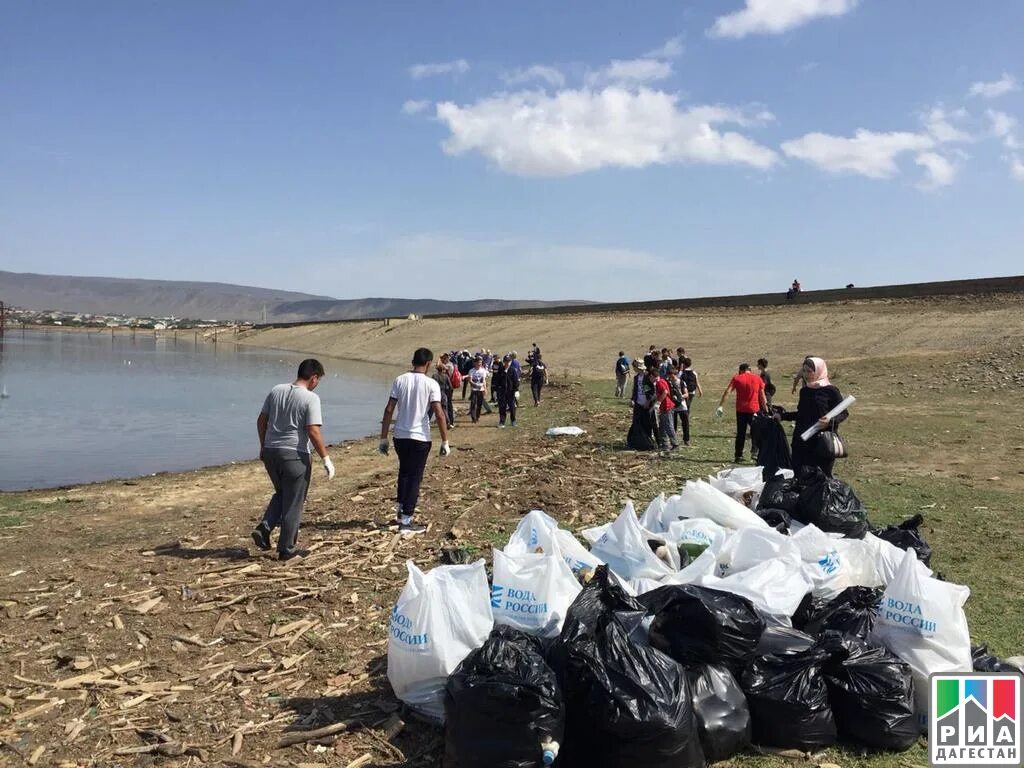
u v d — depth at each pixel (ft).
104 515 34.65
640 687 11.68
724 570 16.78
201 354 255.91
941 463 40.88
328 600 20.74
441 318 262.67
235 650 17.67
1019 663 14.35
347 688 15.62
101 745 13.65
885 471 38.60
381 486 39.01
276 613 19.94
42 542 29.19
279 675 16.30
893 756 12.87
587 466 42.34
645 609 13.98
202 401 100.17
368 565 23.98
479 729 11.60
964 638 13.76
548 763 11.22
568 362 144.25
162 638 18.42
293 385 25.23
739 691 12.93
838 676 13.39
